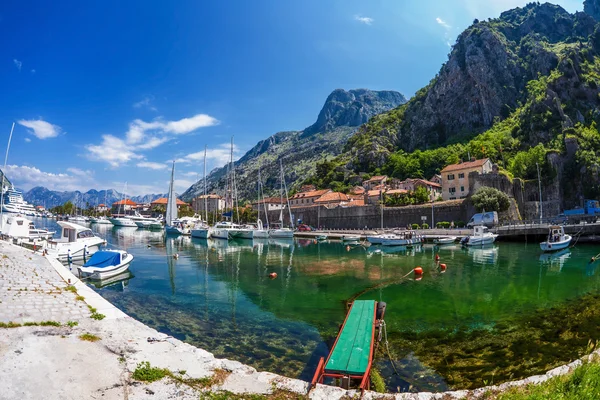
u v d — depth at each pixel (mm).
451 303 19406
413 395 7820
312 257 39219
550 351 12375
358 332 12148
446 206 66000
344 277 27297
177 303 19750
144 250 46844
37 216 159875
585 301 19375
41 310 13719
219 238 63656
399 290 22781
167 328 15383
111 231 86562
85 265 26969
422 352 12508
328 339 14125
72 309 14227
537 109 99250
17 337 10008
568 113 95188
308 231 75000
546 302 19312
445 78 146375
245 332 14945
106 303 15648
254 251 45656
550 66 127688
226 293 22203
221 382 8391
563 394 6559
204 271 30234
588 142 78750
